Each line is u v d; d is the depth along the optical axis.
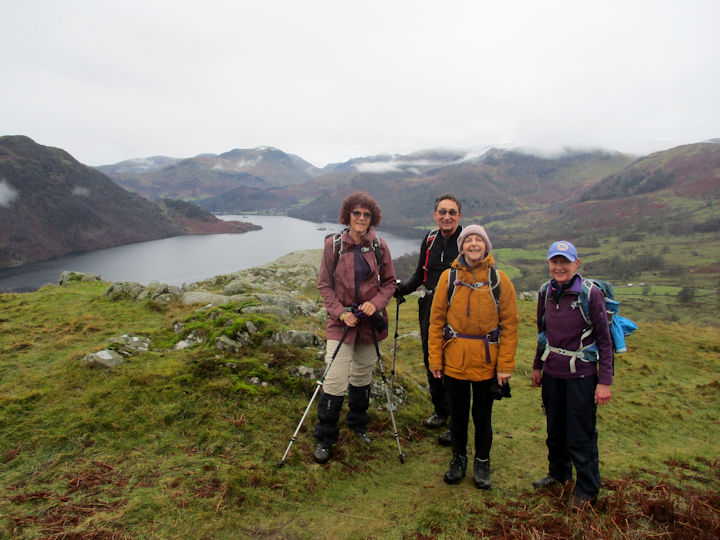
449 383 3.49
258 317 5.71
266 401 4.25
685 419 6.02
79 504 2.77
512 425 5.25
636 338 10.87
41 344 5.64
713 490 3.43
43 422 3.60
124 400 3.91
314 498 3.20
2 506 2.69
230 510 2.89
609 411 6.12
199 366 4.55
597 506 3.14
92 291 9.38
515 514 3.07
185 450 3.45
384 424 4.51
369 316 3.81
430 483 3.58
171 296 7.93
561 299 3.25
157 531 2.62
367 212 3.75
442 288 3.43
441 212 4.11
